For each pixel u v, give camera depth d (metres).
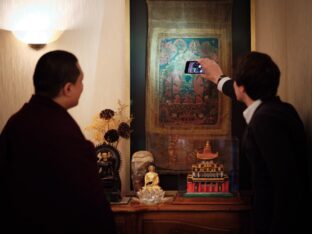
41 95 1.64
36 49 2.56
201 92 2.56
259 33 2.52
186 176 2.56
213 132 2.56
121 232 2.23
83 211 1.56
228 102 2.55
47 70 1.63
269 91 1.74
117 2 2.58
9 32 2.55
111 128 2.54
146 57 2.57
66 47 2.58
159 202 2.30
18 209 1.53
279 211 1.56
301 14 2.06
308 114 1.98
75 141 1.59
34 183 1.54
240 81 1.75
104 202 1.63
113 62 2.59
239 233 2.21
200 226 2.22
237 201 2.29
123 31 2.57
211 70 2.29
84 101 2.59
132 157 2.49
